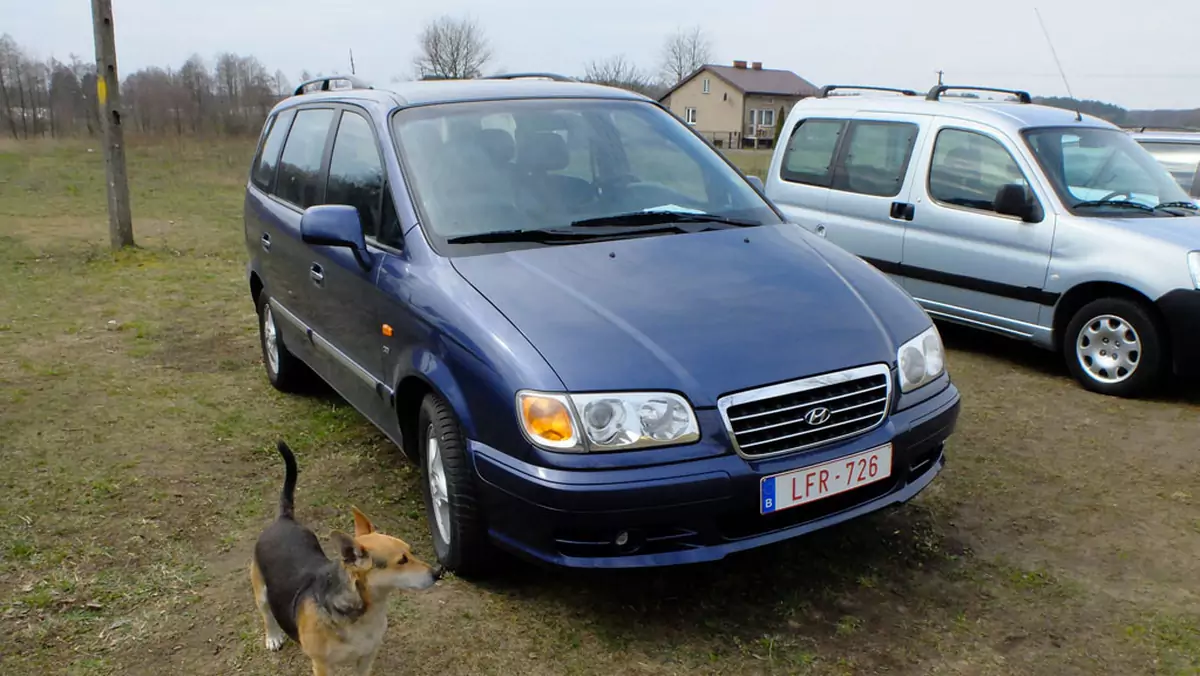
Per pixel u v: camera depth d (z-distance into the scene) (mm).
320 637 2656
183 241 12422
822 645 3156
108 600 3439
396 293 3797
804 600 3439
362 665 2762
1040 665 3047
